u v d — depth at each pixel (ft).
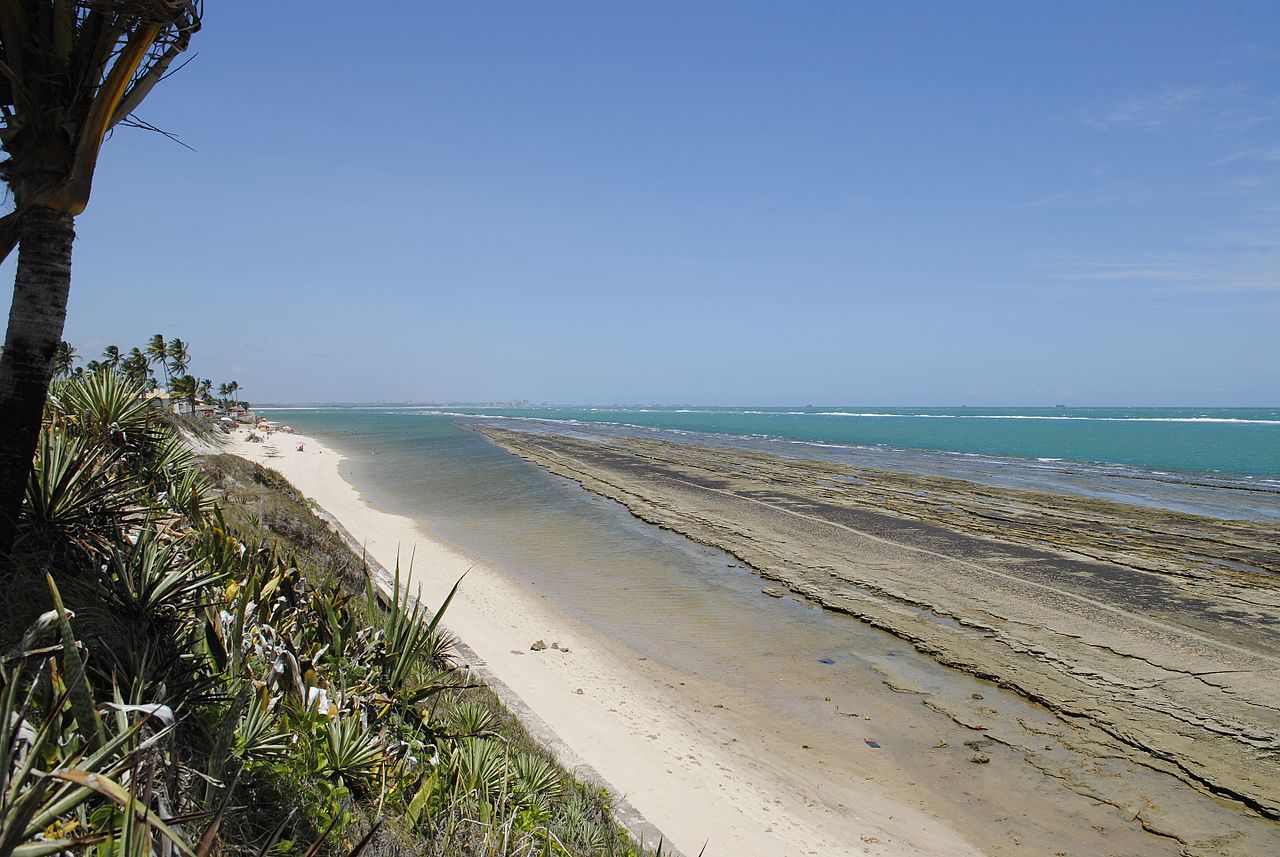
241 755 13.30
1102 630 52.24
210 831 7.76
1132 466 190.19
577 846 19.44
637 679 43.24
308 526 49.67
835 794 31.65
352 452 215.10
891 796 31.73
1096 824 29.91
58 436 21.75
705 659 47.50
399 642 24.47
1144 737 36.83
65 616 8.17
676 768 31.96
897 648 49.78
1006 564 71.67
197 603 17.57
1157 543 82.94
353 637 24.23
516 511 105.50
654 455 205.26
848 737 37.19
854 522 94.89
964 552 77.05
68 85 16.66
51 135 16.52
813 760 34.71
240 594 20.38
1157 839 28.91
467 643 44.27
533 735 31.42
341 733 16.60
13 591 14.76
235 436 198.90
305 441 236.84
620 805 26.76
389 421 501.56
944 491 128.16
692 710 39.45
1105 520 98.43
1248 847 28.40
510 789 20.38
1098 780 33.24
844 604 58.49
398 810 16.29
